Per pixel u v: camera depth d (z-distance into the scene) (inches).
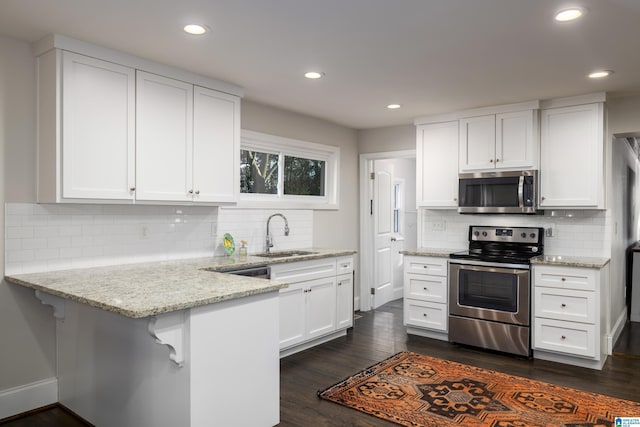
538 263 146.8
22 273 108.3
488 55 115.0
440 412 109.1
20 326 109.0
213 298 81.7
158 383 86.4
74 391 109.3
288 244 181.9
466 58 117.4
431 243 196.9
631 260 208.1
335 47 110.2
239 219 161.6
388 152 210.8
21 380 109.4
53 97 103.7
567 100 154.7
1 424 104.3
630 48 109.5
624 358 150.5
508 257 154.9
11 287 107.1
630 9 88.1
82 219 118.3
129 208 128.2
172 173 125.1
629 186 225.1
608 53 113.0
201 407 82.0
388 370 137.6
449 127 179.5
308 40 105.3
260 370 94.3
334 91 149.5
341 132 209.2
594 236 159.3
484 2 85.9
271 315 97.0
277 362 98.6
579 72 128.1
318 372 136.0
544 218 169.0
